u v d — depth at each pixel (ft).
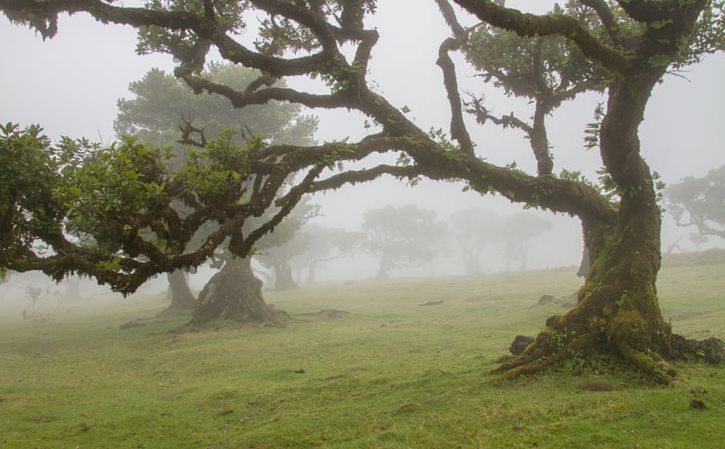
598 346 31.22
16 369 54.65
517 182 35.53
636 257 32.55
